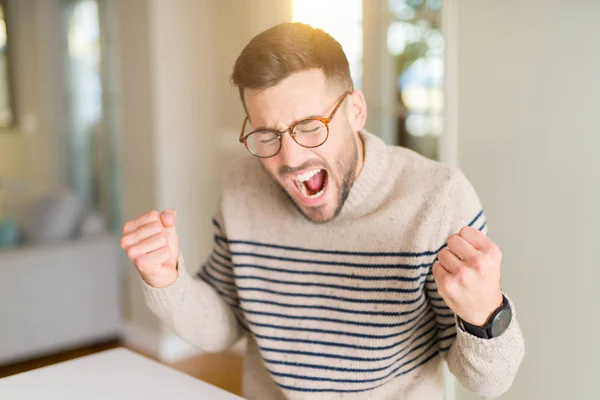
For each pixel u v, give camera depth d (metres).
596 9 1.48
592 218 1.53
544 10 1.59
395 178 1.08
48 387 1.01
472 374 0.92
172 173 3.22
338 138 1.00
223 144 3.34
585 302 1.56
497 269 0.81
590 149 1.52
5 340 3.10
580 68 1.53
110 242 3.47
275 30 0.98
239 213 1.20
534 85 1.63
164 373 1.06
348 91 1.01
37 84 5.08
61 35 4.88
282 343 1.14
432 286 1.04
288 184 1.03
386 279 1.06
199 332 1.15
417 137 2.59
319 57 0.96
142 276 1.05
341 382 1.09
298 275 1.13
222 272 1.25
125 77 3.31
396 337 1.06
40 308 3.21
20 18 5.15
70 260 3.31
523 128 1.66
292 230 1.15
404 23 2.57
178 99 3.22
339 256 1.10
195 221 3.32
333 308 1.10
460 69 1.79
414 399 1.10
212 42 3.32
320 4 2.83
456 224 1.03
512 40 1.66
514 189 1.69
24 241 3.47
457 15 1.78
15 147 5.42
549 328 1.64
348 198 1.08
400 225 1.05
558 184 1.59
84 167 4.84
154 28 3.11
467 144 1.80
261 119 0.98
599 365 1.54
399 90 2.62
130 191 3.37
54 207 3.46
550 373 1.65
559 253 1.60
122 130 3.38
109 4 4.35
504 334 0.85
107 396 0.98
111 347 3.46
